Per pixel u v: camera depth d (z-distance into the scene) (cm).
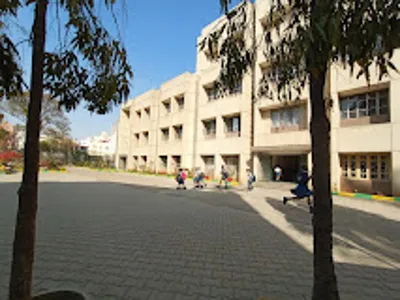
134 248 412
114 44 276
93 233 495
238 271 329
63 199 909
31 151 216
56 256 371
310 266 349
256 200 987
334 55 165
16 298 205
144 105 2925
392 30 134
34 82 216
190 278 307
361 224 621
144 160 2983
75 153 3944
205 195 1120
